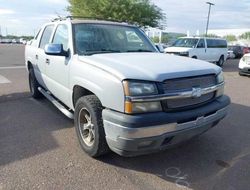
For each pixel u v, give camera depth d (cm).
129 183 343
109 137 343
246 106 704
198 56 1725
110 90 340
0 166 374
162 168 380
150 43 546
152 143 336
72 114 477
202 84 372
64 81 472
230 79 1210
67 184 337
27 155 406
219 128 532
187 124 348
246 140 478
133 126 318
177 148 438
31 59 679
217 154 423
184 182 349
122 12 2800
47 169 369
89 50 456
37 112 605
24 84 918
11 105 661
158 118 326
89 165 382
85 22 497
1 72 1197
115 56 419
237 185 344
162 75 339
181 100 348
